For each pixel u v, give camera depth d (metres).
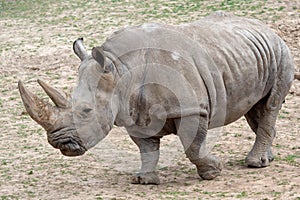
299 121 28.80
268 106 22.75
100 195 20.25
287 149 24.95
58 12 48.56
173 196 19.73
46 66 38.34
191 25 21.53
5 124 30.05
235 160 23.78
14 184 21.98
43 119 18.80
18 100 33.56
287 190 19.77
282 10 43.59
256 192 19.75
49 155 25.38
